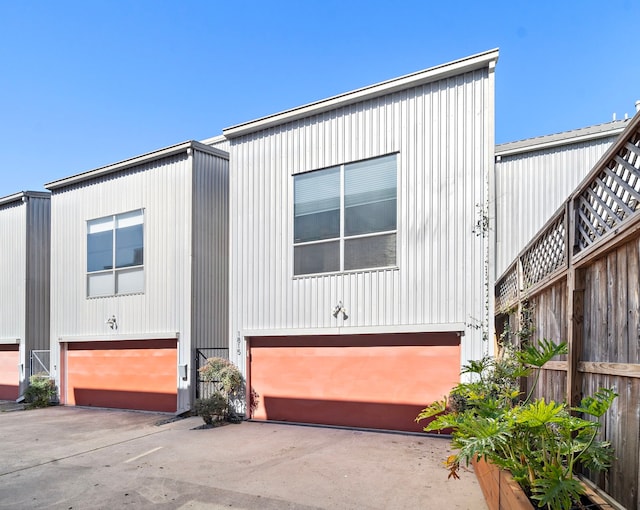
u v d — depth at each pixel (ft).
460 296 21.93
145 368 32.91
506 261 26.25
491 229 21.47
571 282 11.00
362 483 14.71
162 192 33.27
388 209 24.18
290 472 16.12
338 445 19.93
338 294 25.07
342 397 24.57
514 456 10.27
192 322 30.76
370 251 24.47
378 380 23.71
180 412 29.53
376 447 19.42
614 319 9.11
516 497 8.55
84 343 36.65
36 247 42.75
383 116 24.70
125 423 27.86
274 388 26.76
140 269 33.86
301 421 25.66
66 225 38.65
